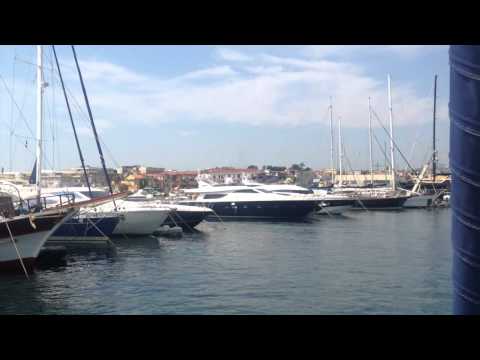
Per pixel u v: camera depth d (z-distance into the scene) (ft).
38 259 57.88
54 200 93.30
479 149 6.47
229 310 35.60
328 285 44.29
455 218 6.90
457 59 6.64
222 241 82.99
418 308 35.76
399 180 224.74
